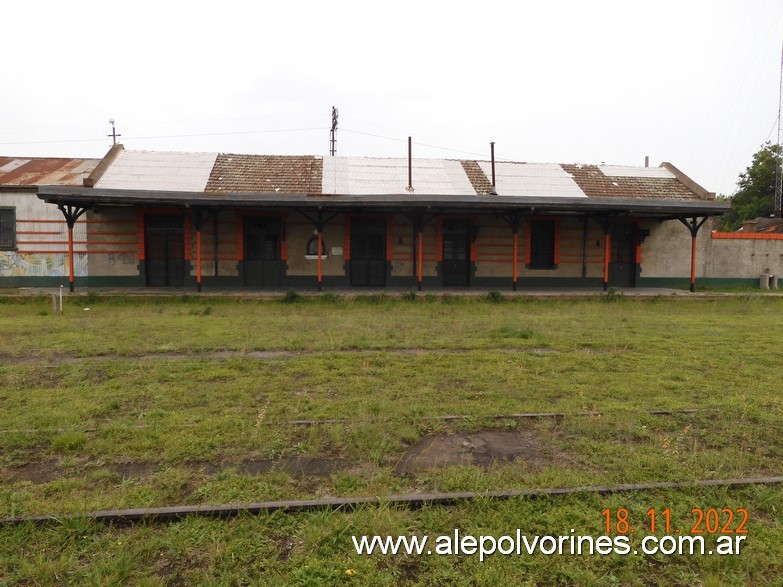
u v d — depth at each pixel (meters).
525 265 20.50
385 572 2.96
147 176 19.11
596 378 7.05
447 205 16.67
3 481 4.01
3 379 6.84
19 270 18.58
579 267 20.78
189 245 18.92
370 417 5.33
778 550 3.19
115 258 18.84
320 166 21.17
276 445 4.65
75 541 3.19
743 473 4.18
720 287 21.36
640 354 8.70
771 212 42.09
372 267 19.95
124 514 3.40
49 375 7.10
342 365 7.72
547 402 6.02
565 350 9.09
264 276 19.41
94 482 3.97
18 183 18.84
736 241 21.80
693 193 21.23
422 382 6.82
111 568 2.92
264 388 6.48
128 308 14.67
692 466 4.27
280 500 3.66
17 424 5.10
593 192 20.67
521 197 16.72
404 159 22.27
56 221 18.62
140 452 4.51
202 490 3.79
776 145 42.44
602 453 4.54
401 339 9.96
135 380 6.79
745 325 12.27
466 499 3.69
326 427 5.05
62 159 22.27
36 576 2.87
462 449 4.70
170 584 2.86
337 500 3.61
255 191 18.94
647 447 4.67
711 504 3.71
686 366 7.85
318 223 17.23
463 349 9.19
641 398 6.17
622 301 17.02
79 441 4.61
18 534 3.24
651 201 17.34
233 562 3.01
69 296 15.48
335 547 3.18
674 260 21.38
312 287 19.12
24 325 11.41
